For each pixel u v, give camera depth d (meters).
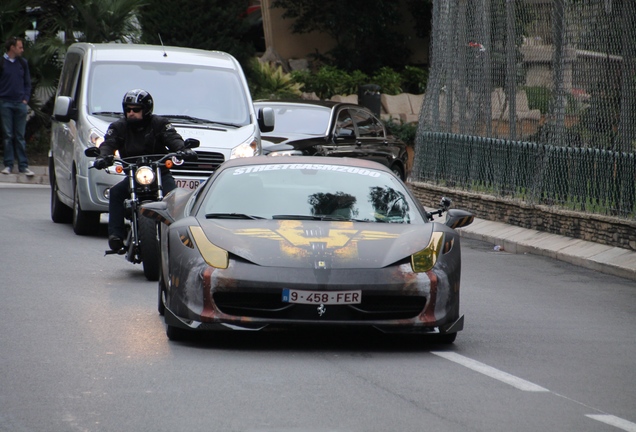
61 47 46.03
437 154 37.72
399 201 17.91
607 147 28.31
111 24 47.22
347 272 15.48
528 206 31.08
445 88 37.44
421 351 16.06
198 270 15.61
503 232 31.59
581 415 12.62
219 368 14.48
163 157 22.19
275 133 38.88
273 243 15.88
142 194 21.88
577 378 14.61
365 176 18.47
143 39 50.50
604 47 28.31
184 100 29.75
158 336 16.56
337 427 11.77
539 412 12.67
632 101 27.31
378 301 15.62
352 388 13.55
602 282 24.69
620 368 15.40
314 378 14.05
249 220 16.86
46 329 16.80
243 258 15.60
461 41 36.16
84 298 19.67
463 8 35.97
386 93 59.25
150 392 13.09
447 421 12.12
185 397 12.90
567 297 22.33
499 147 33.28
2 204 34.59
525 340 17.28
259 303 15.60
